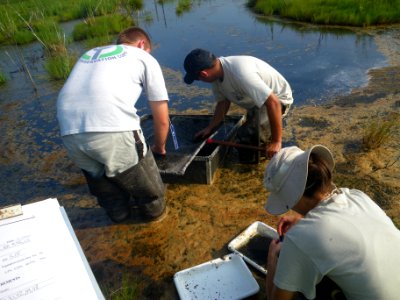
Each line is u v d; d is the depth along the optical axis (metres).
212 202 3.42
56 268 1.21
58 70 7.00
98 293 1.20
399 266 1.49
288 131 4.43
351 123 4.46
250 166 3.87
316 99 5.21
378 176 3.52
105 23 10.02
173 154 3.53
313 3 9.69
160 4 13.03
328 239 1.48
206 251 2.92
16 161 4.40
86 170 2.73
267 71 3.41
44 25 10.40
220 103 3.71
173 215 3.30
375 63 6.28
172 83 6.18
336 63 6.42
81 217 3.41
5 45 9.80
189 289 2.54
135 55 2.60
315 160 1.63
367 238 1.48
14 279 1.16
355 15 8.70
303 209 1.72
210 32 8.95
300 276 1.56
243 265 2.62
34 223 1.31
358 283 1.48
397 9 8.60
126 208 3.17
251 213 3.25
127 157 2.60
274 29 8.76
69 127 2.44
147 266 2.84
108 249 3.03
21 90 6.59
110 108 2.41
